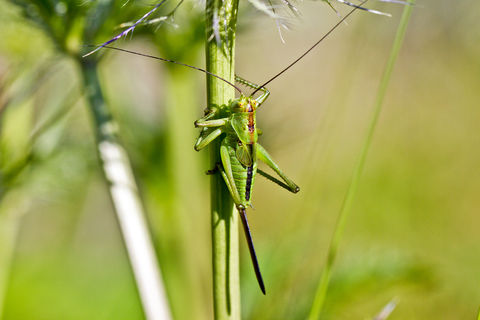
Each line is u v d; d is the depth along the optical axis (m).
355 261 0.38
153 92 0.41
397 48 0.36
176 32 0.38
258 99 0.37
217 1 0.34
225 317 0.35
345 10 0.49
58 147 0.39
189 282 0.41
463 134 0.64
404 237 0.60
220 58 0.34
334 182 0.62
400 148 0.65
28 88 0.38
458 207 0.62
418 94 0.67
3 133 0.38
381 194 0.62
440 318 0.52
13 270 0.55
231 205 0.35
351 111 0.64
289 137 0.41
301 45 0.65
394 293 0.43
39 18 0.36
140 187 0.40
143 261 0.36
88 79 0.37
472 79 0.64
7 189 0.38
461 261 0.57
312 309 0.36
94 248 0.61
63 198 0.40
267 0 0.34
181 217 0.40
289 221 0.40
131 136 0.40
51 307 0.54
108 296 0.56
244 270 0.39
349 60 0.42
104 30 0.36
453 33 0.64
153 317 0.36
